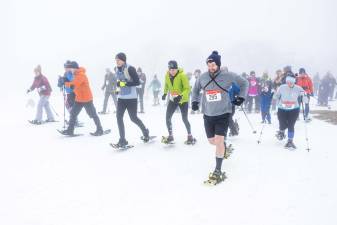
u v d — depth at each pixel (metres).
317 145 8.08
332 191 5.11
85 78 8.68
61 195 5.03
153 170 6.15
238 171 6.08
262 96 11.57
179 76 7.49
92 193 5.10
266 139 8.79
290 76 7.60
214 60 5.39
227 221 4.19
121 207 4.61
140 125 7.82
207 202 4.75
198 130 10.09
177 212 4.45
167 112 7.74
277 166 6.37
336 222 4.13
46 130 10.05
